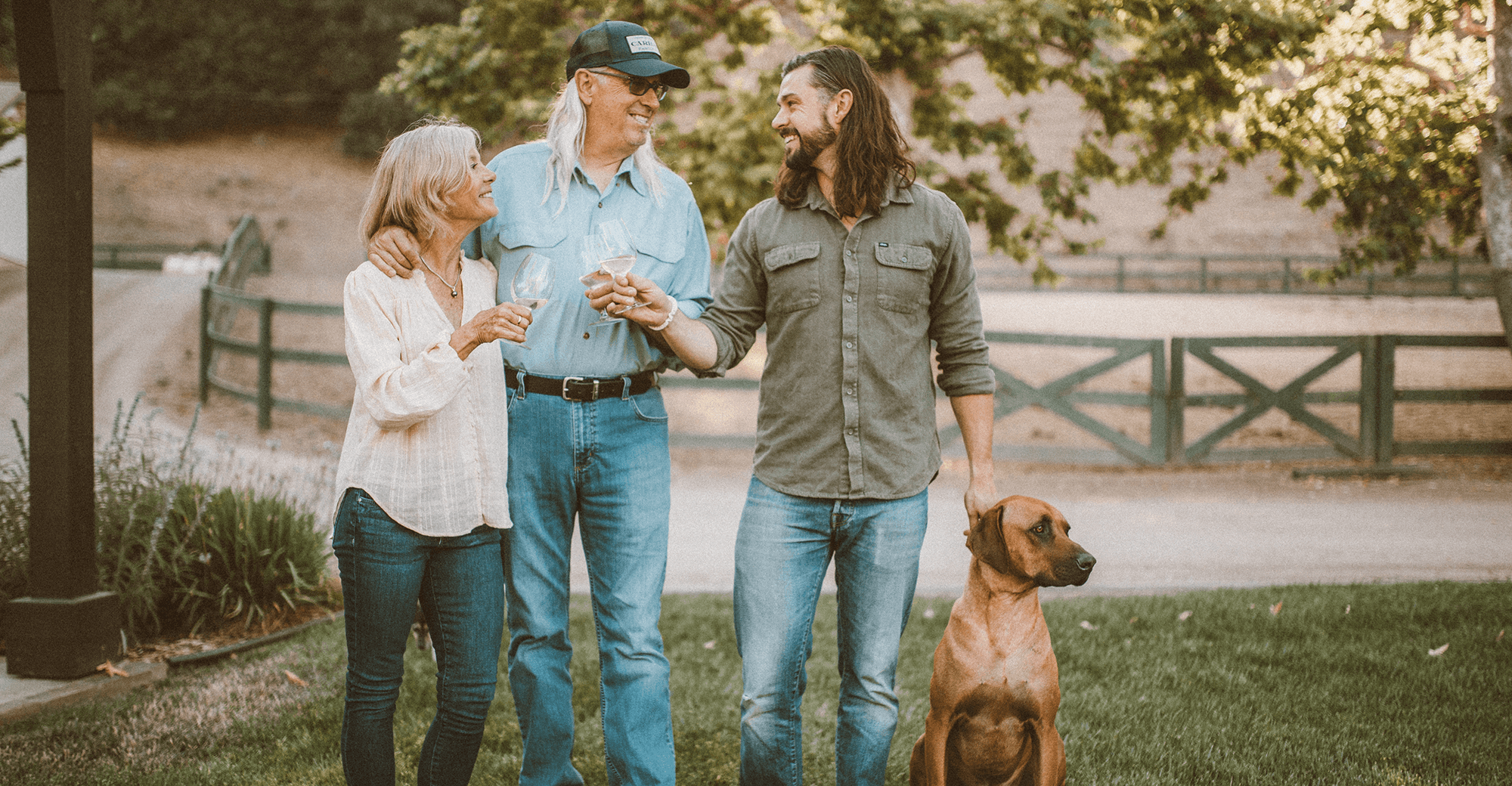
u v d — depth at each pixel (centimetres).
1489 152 696
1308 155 766
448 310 233
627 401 259
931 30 748
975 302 265
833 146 247
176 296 1571
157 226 3484
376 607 222
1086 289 2334
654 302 239
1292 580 530
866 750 245
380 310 220
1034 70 799
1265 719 340
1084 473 869
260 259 2405
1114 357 865
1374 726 331
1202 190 870
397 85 880
